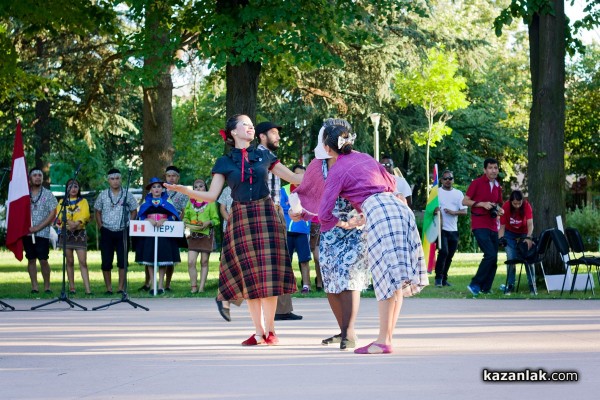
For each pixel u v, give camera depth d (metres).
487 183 15.53
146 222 15.79
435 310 12.23
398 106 38.34
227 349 8.49
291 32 18.91
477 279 15.24
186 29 20.45
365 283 8.34
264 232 8.75
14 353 8.45
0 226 39.88
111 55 29.64
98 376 6.94
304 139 40.03
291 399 5.74
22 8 20.83
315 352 8.09
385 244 7.80
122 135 40.66
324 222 8.14
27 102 35.56
